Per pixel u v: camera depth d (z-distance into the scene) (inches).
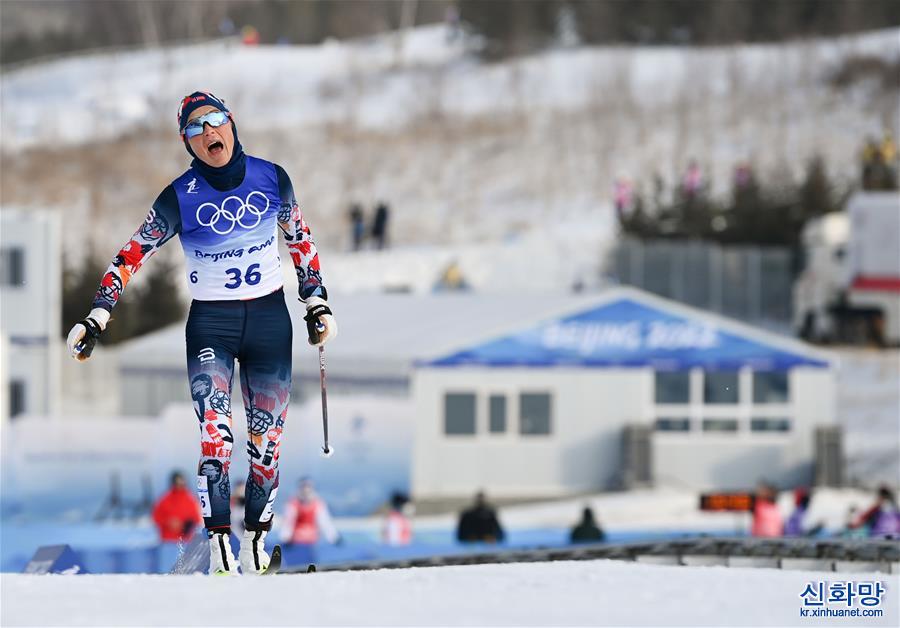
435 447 5398.6
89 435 4377.5
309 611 710.5
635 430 5487.2
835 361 5693.9
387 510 4813.0
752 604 759.1
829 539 1390.3
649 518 4881.9
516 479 5457.7
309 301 1066.7
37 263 5856.3
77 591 781.9
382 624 674.8
